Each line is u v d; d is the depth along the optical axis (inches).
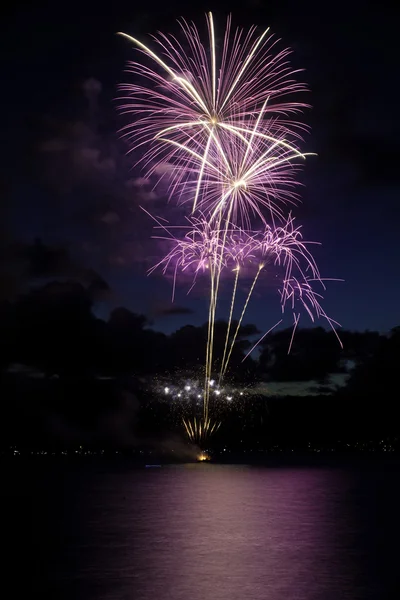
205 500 1642.5
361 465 3695.9
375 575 733.3
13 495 1854.1
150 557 850.1
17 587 680.4
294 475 2699.3
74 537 1031.0
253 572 751.7
